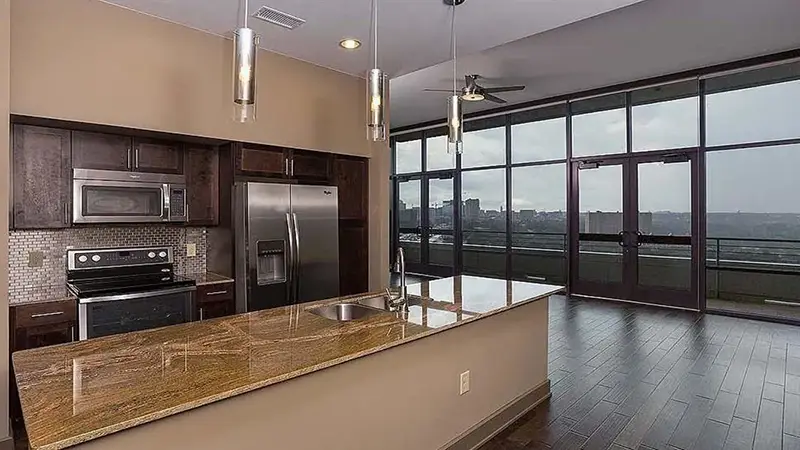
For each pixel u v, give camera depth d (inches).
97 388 59.6
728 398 132.0
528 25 133.1
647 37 189.2
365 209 194.5
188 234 164.6
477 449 107.9
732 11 164.1
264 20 130.6
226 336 83.2
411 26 134.0
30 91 109.6
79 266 138.2
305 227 166.1
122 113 124.1
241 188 149.3
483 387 112.9
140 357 71.6
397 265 112.7
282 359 71.2
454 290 130.3
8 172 102.7
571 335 199.2
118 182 134.6
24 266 130.3
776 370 153.3
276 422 69.1
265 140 155.2
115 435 52.1
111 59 122.1
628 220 265.9
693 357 167.5
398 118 352.2
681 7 161.0
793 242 215.8
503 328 119.8
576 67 228.4
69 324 120.7
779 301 220.5
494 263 331.3
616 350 177.3
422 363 94.9
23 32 108.4
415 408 93.6
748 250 227.9
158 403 55.3
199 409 60.0
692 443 108.3
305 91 166.9
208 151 156.8
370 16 126.8
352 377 80.4
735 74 226.2
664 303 254.7
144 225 144.7
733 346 180.1
